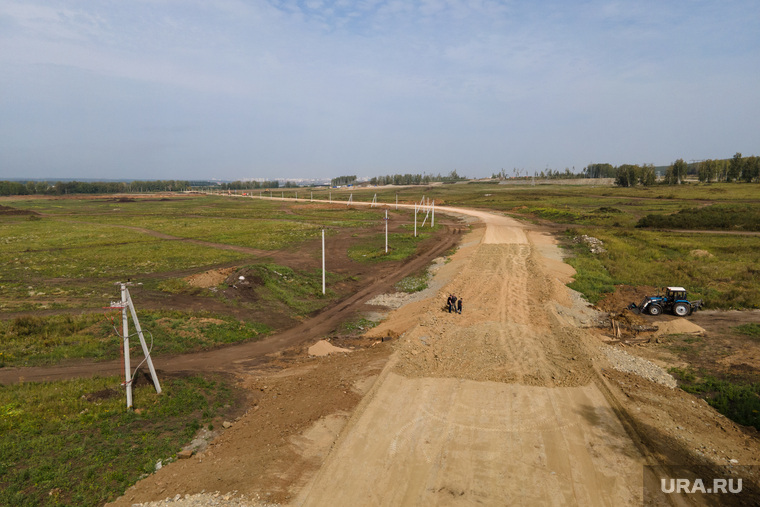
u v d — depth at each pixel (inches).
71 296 1482.5
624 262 1905.8
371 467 578.2
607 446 613.3
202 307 1353.3
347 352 1041.5
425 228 3388.3
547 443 623.2
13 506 500.1
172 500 522.6
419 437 644.1
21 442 613.3
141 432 665.0
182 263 2132.1
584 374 842.8
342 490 536.4
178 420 706.8
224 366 957.8
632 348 1008.2
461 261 2007.9
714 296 1376.7
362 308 1450.5
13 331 1048.8
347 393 796.0
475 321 1189.1
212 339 1104.8
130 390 721.6
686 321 1123.9
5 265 2048.5
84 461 587.5
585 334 1070.4
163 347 1024.2
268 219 4384.8
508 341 1029.2
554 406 726.5
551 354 953.5
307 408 749.9
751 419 684.1
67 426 662.5
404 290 1651.1
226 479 563.2
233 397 800.3
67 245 2694.4
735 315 1204.5
